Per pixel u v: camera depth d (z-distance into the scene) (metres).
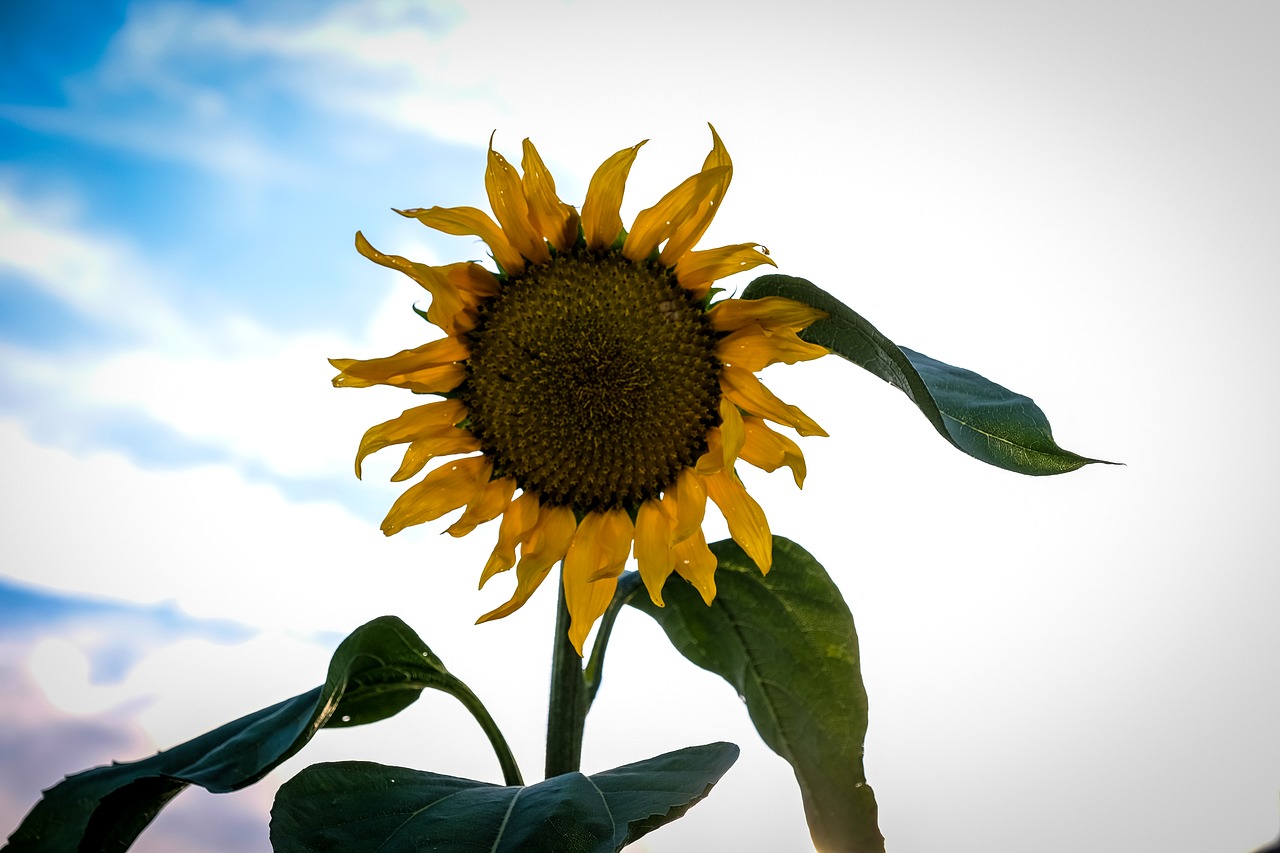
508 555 0.74
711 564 0.74
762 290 0.74
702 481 0.74
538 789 0.69
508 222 0.74
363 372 0.74
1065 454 0.71
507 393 0.74
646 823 0.65
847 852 0.78
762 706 0.78
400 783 0.71
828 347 0.73
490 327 0.75
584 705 0.76
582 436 0.74
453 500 0.75
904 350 0.78
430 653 0.77
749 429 0.74
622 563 0.74
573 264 0.74
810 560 0.76
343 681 0.75
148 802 0.74
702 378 0.74
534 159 0.73
